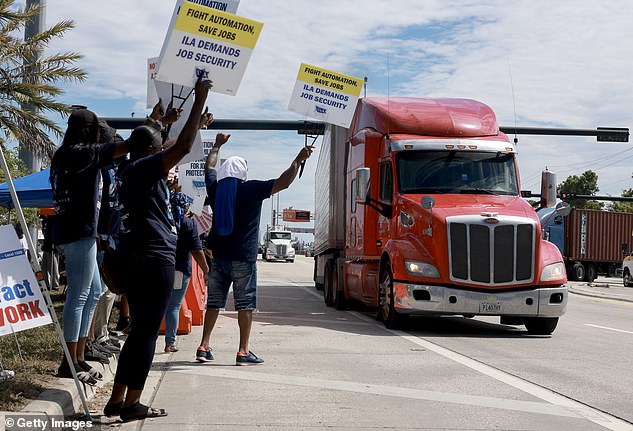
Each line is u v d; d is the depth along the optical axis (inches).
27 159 764.0
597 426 237.9
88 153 234.4
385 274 522.0
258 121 1033.5
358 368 337.4
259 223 341.4
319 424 231.9
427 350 402.0
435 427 230.2
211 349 372.8
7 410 210.1
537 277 480.1
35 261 233.3
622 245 1600.6
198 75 240.1
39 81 682.8
